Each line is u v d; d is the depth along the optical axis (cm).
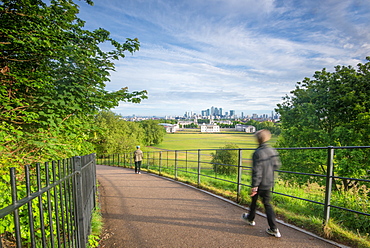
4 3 366
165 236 346
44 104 436
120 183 870
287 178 1266
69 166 233
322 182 1155
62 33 460
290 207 462
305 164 1285
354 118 1305
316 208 460
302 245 298
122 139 4053
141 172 1329
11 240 304
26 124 413
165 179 953
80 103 503
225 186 748
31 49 384
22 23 387
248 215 372
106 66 584
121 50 568
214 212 450
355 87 1366
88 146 577
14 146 353
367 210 425
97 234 360
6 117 364
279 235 324
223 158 2200
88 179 386
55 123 440
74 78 482
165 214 450
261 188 335
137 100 623
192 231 359
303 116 1497
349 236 303
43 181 353
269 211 331
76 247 247
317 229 335
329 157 330
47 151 407
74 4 504
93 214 426
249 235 334
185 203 526
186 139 16575
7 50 388
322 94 1450
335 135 1258
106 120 4384
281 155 1445
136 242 331
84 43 525
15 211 117
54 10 454
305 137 1443
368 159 1052
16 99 373
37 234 302
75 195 252
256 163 334
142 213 463
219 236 336
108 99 585
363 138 1194
